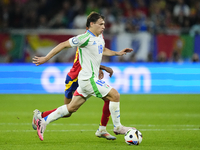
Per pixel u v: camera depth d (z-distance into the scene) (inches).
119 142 759.7
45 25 2516.0
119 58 2241.6
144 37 2268.7
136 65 2084.2
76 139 796.6
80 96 725.3
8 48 2212.1
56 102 1621.6
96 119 1147.3
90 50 707.4
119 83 2064.5
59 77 2057.1
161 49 2283.5
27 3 2716.5
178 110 1385.3
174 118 1172.5
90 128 968.3
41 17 2586.1
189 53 2301.9
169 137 823.1
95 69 719.1
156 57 2281.0
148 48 2274.9
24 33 2223.2
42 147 687.7
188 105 1547.7
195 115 1249.4
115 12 2657.5
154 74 2094.0
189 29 2388.0
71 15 2600.9
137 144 713.6
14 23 2578.7
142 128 969.5
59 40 2256.4
